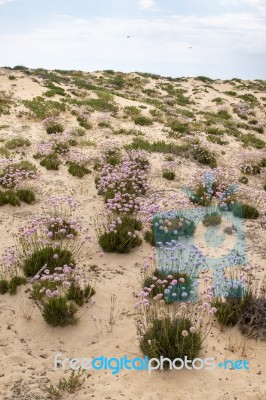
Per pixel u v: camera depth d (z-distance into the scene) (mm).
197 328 5145
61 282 6090
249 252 7793
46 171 12406
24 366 4547
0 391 4125
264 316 5445
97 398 4074
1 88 24203
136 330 5316
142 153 14211
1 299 5844
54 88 27328
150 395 4129
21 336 5105
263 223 9344
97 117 20297
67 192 10836
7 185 10445
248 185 13172
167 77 47375
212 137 19391
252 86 45750
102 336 5191
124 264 7133
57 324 5301
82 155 13594
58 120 18859
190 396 4141
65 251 6812
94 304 5848
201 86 42219
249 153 16656
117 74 44312
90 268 6910
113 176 10805
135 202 9344
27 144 14992
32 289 6074
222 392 4215
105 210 9531
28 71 36375
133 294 6152
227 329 5383
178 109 27859
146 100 30891
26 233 6781
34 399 4012
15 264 6699
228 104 33094
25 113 18938
